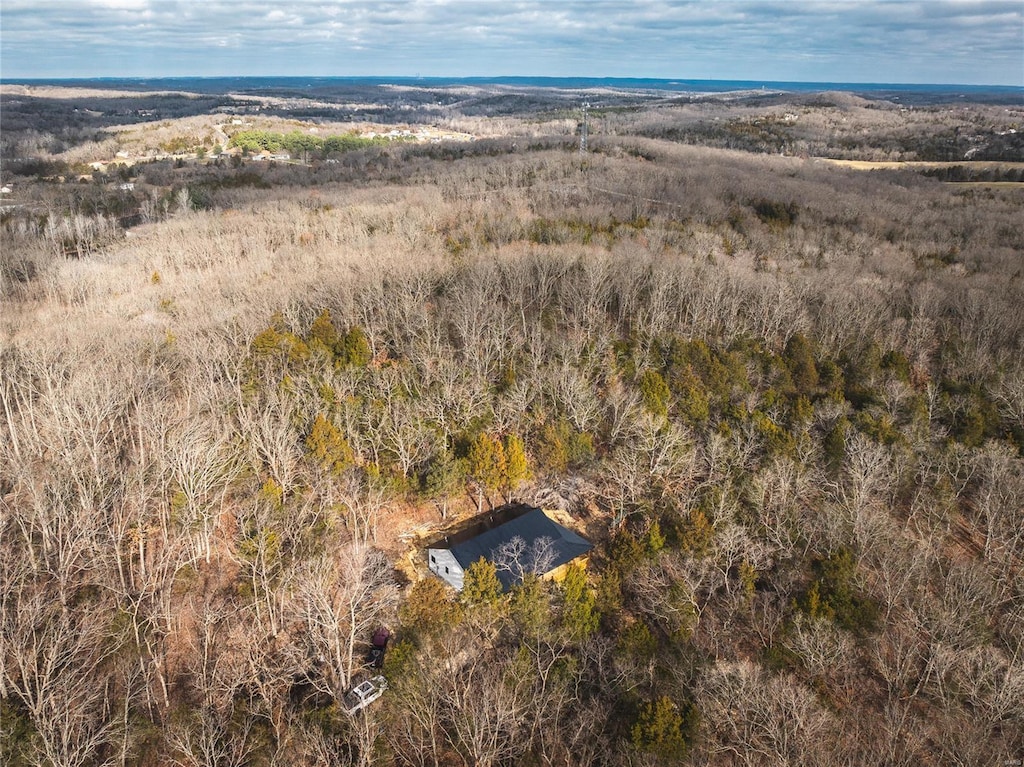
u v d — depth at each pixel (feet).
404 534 219.61
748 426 238.07
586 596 182.80
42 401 234.17
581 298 331.16
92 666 156.76
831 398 258.57
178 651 173.88
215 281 345.10
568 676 165.37
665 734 147.23
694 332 317.83
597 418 257.96
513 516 221.05
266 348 271.49
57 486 182.60
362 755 141.79
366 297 314.35
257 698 161.99
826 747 151.23
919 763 152.87
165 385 257.14
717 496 208.23
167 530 204.44
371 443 238.48
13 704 148.05
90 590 180.65
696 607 184.96
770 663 169.89
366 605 178.91
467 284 346.13
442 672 166.30
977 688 157.89
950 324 321.11
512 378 267.59
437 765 148.97
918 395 260.83
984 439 241.96
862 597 186.19
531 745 153.28
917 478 231.30
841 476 221.46
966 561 203.31
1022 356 292.40
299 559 192.44
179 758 147.74
